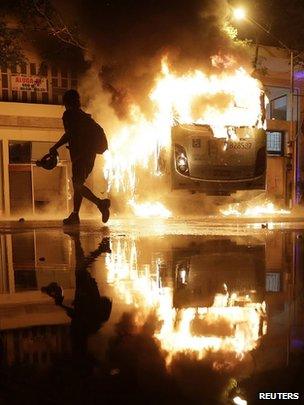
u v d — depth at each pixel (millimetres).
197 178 11367
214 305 1815
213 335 1354
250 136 11844
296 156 18672
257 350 1192
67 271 2809
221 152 11508
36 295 2057
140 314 1652
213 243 4281
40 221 8734
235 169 11609
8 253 3781
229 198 11898
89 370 1051
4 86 14414
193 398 894
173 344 1255
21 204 14523
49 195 15375
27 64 14523
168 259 3244
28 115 14461
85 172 6746
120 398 900
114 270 2801
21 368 1070
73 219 6953
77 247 4137
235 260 3166
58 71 14992
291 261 3111
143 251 3727
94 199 6809
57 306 1809
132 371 1039
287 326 1465
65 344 1263
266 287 2207
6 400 909
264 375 1004
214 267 2867
